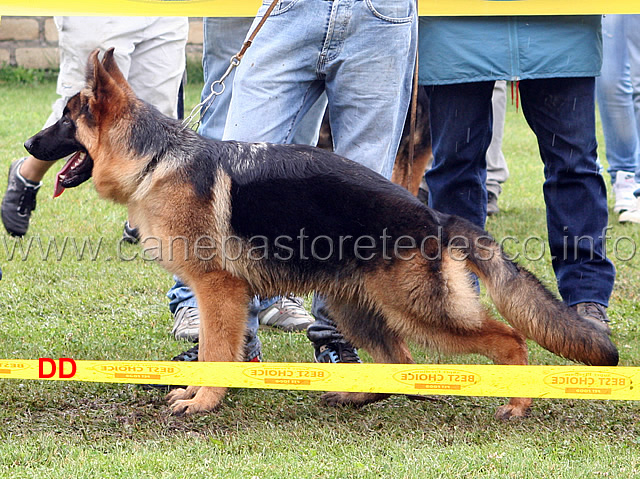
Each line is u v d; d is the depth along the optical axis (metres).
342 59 4.71
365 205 4.37
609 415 4.52
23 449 3.92
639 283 7.10
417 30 5.20
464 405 4.73
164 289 6.88
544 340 4.46
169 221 4.48
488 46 5.36
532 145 14.02
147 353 5.45
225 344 4.56
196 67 18.50
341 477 3.67
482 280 4.52
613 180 9.58
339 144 4.98
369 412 4.63
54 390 4.75
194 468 3.74
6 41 18.62
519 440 4.16
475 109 5.61
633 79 8.32
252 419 4.47
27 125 13.50
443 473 3.71
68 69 7.66
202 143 4.61
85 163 4.91
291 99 4.80
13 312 6.17
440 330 4.47
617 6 5.21
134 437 4.17
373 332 4.89
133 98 4.73
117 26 7.50
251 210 4.45
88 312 6.29
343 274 4.47
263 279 4.58
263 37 4.73
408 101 5.13
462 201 5.83
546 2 5.23
